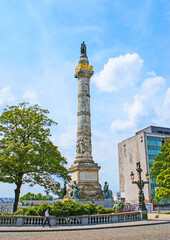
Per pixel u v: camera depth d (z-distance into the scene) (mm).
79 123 47125
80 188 39812
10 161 29531
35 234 17781
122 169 107938
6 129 33906
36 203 48750
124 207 36656
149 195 86188
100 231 19031
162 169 47625
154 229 19875
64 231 19297
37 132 34469
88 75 50750
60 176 35750
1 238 15820
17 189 32094
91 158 44812
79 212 23984
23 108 36156
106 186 40938
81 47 54562
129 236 16203
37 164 32469
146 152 93438
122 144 110125
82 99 48594
